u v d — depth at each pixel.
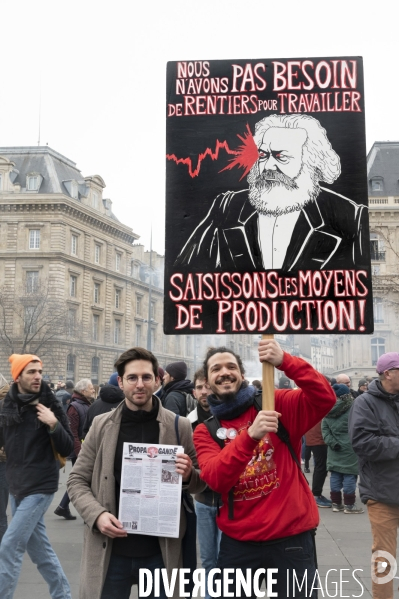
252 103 3.86
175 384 6.72
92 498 3.64
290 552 3.37
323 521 9.20
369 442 4.80
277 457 3.48
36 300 54.59
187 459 3.61
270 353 3.38
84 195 66.69
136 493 3.60
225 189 3.82
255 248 3.76
